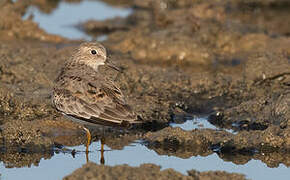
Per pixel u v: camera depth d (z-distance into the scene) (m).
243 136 14.30
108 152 13.99
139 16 25.72
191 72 19.56
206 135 14.41
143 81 18.05
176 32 21.97
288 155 13.78
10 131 14.16
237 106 16.33
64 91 13.63
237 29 23.78
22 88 17.06
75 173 11.71
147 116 15.88
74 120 13.62
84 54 14.84
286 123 14.70
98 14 27.08
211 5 24.61
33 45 21.66
